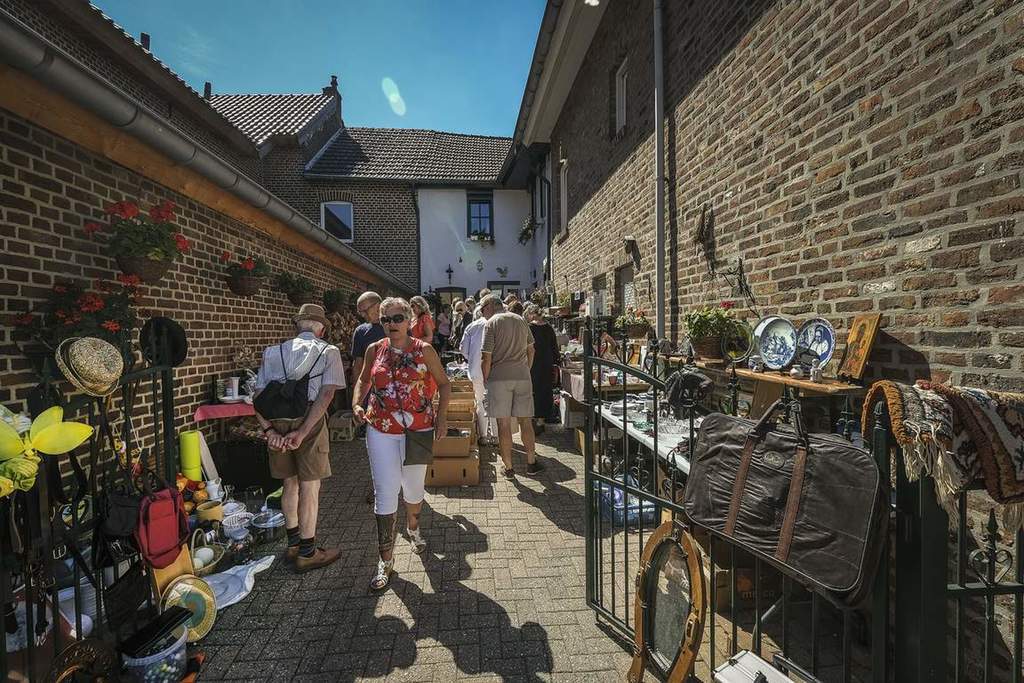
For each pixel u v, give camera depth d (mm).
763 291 3309
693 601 1762
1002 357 1730
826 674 2145
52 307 2818
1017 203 1679
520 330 4660
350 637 2414
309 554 3062
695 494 1791
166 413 2533
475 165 16953
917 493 1325
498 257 16141
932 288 2023
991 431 1287
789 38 3000
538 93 9484
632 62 5887
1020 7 1658
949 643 2021
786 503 1481
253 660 2254
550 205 12203
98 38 6562
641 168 5625
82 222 3078
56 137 2904
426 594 2789
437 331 13484
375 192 15602
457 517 3854
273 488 4406
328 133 16625
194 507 3469
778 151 3121
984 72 1791
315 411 2982
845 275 2541
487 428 5758
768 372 3010
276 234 5871
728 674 1660
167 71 7828
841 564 1324
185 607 2266
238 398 4496
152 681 1927
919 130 2084
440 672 2172
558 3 6711
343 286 9359
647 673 2125
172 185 3881
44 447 1561
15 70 2412
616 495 3777
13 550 1587
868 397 1428
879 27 2297
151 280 3391
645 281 5512
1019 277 1675
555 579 2943
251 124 14156
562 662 2234
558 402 7375
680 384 2049
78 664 1764
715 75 3932
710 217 4031
